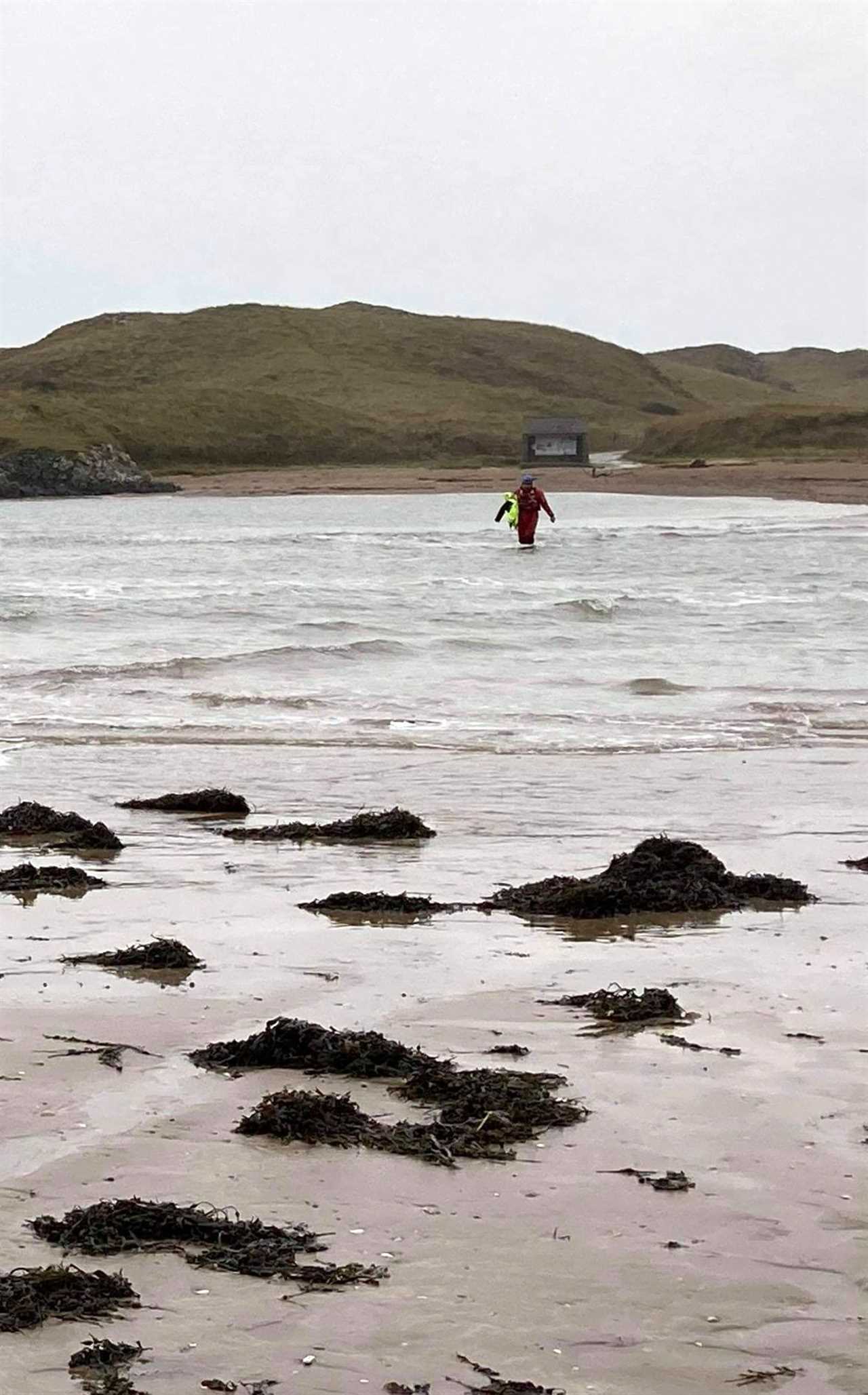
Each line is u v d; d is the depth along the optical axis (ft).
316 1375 16.69
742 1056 26.94
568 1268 19.03
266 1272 18.88
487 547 189.88
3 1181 21.48
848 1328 17.66
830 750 64.69
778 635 104.37
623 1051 27.25
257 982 31.73
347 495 457.68
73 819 47.67
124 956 33.09
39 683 81.30
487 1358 17.03
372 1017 29.35
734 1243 19.67
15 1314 17.81
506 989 31.30
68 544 207.21
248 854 44.75
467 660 92.43
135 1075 26.02
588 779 57.72
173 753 63.10
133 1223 19.92
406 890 40.42
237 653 92.84
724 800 53.42
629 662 91.81
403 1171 22.04
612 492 392.27
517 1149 22.77
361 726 70.08
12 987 31.19
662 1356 17.08
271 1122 23.40
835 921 36.94
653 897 38.14
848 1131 23.41
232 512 353.10
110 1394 16.31
